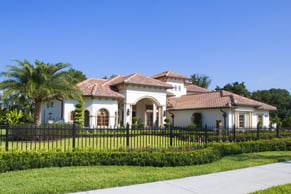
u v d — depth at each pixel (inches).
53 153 387.2
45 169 364.5
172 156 410.9
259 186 301.3
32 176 323.3
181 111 1348.4
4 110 1107.9
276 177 348.2
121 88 1256.8
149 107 1481.3
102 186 288.0
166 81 1647.4
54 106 1179.9
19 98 844.6
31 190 265.9
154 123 1386.6
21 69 816.9
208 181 320.8
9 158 354.9
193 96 1455.5
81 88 1158.3
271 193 268.1
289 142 657.0
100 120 1143.0
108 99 1161.4
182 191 277.1
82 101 984.9
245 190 283.3
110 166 395.2
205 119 1219.9
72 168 374.3
